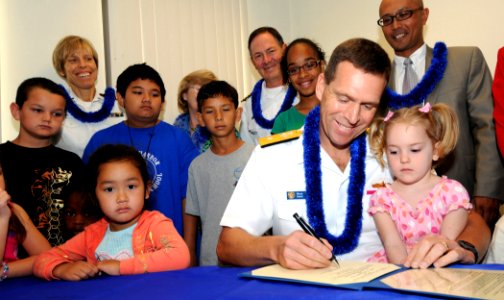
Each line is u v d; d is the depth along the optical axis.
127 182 1.52
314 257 1.08
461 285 0.88
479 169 2.23
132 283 1.10
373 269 1.05
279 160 1.50
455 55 2.35
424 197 1.48
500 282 0.89
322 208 1.44
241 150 2.42
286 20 4.49
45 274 1.25
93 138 2.50
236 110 2.54
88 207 2.07
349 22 4.14
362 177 1.48
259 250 1.19
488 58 3.39
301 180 1.48
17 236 1.63
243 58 4.37
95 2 3.16
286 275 1.03
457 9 3.50
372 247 1.46
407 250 1.46
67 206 2.09
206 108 2.42
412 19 2.35
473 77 2.30
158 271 1.27
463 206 1.41
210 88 2.46
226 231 1.38
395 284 0.91
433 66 2.30
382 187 1.49
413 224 1.46
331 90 1.32
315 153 1.48
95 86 3.03
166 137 2.50
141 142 2.46
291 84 2.82
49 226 2.06
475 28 3.43
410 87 2.41
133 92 2.45
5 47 2.84
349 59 1.27
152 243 1.48
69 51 2.76
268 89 3.04
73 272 1.21
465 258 1.11
